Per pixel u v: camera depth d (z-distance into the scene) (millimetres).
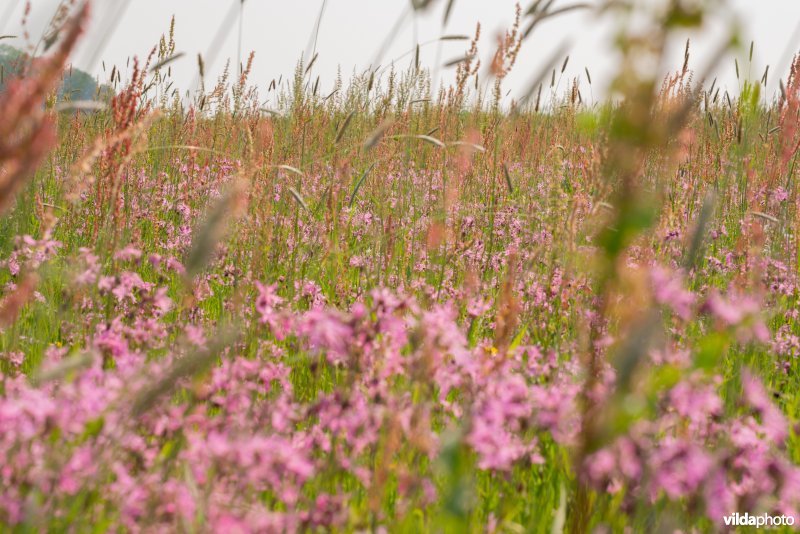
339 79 12156
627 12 2041
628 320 2471
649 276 2826
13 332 5004
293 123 9117
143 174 9805
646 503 3441
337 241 7332
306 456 3389
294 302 6152
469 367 3389
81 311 5316
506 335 3844
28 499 2678
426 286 6402
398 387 4023
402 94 10188
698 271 7504
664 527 3055
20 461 2822
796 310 7293
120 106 5746
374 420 3340
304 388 4684
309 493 3729
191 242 7430
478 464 3230
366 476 3359
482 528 3471
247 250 7145
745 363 5812
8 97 2193
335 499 3148
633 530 3404
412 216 9219
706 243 8859
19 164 2197
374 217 9148
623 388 2420
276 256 6727
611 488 3252
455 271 7496
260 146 7352
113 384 3174
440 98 9836
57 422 2834
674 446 2711
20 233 6340
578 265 5043
